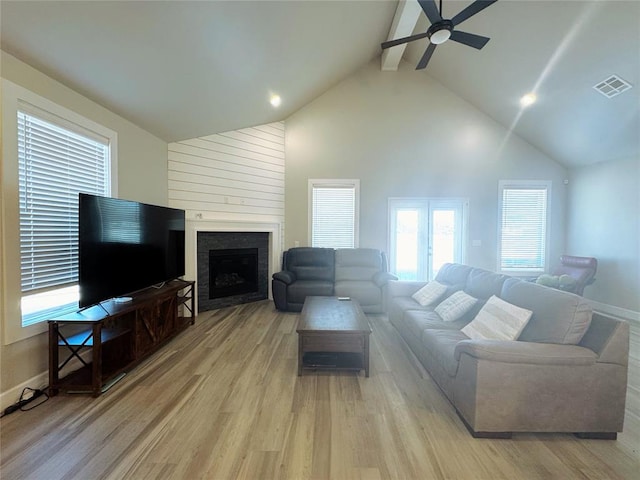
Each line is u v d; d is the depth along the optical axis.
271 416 1.97
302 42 3.67
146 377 2.50
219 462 1.57
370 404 2.12
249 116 4.66
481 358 1.74
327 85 5.29
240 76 3.62
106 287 2.49
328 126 5.50
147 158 3.62
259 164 5.14
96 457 1.60
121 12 2.12
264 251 5.24
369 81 5.47
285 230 5.56
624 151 4.39
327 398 2.20
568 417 1.75
